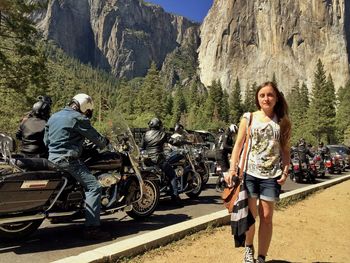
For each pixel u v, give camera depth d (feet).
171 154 19.42
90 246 11.87
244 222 9.28
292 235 13.43
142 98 217.97
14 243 12.00
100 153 13.35
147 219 15.67
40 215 11.54
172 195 18.56
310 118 179.32
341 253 11.78
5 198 10.81
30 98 41.55
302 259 11.03
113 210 13.47
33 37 42.45
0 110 41.63
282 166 9.63
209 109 237.25
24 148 14.07
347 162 51.88
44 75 42.88
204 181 24.40
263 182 9.37
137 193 14.28
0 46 40.42
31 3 41.42
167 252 11.06
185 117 216.13
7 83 40.88
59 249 11.55
